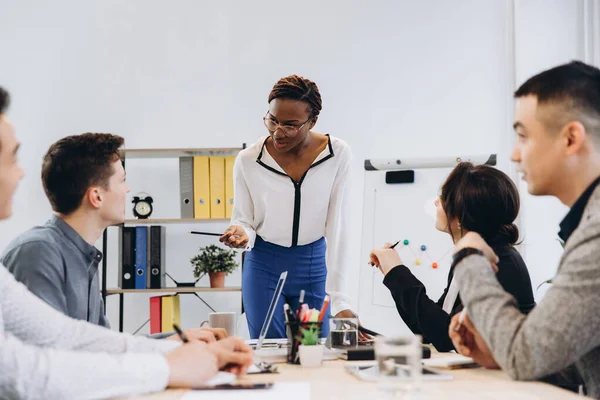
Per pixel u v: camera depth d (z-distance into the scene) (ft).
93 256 5.90
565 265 3.42
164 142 13.07
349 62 13.00
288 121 7.14
